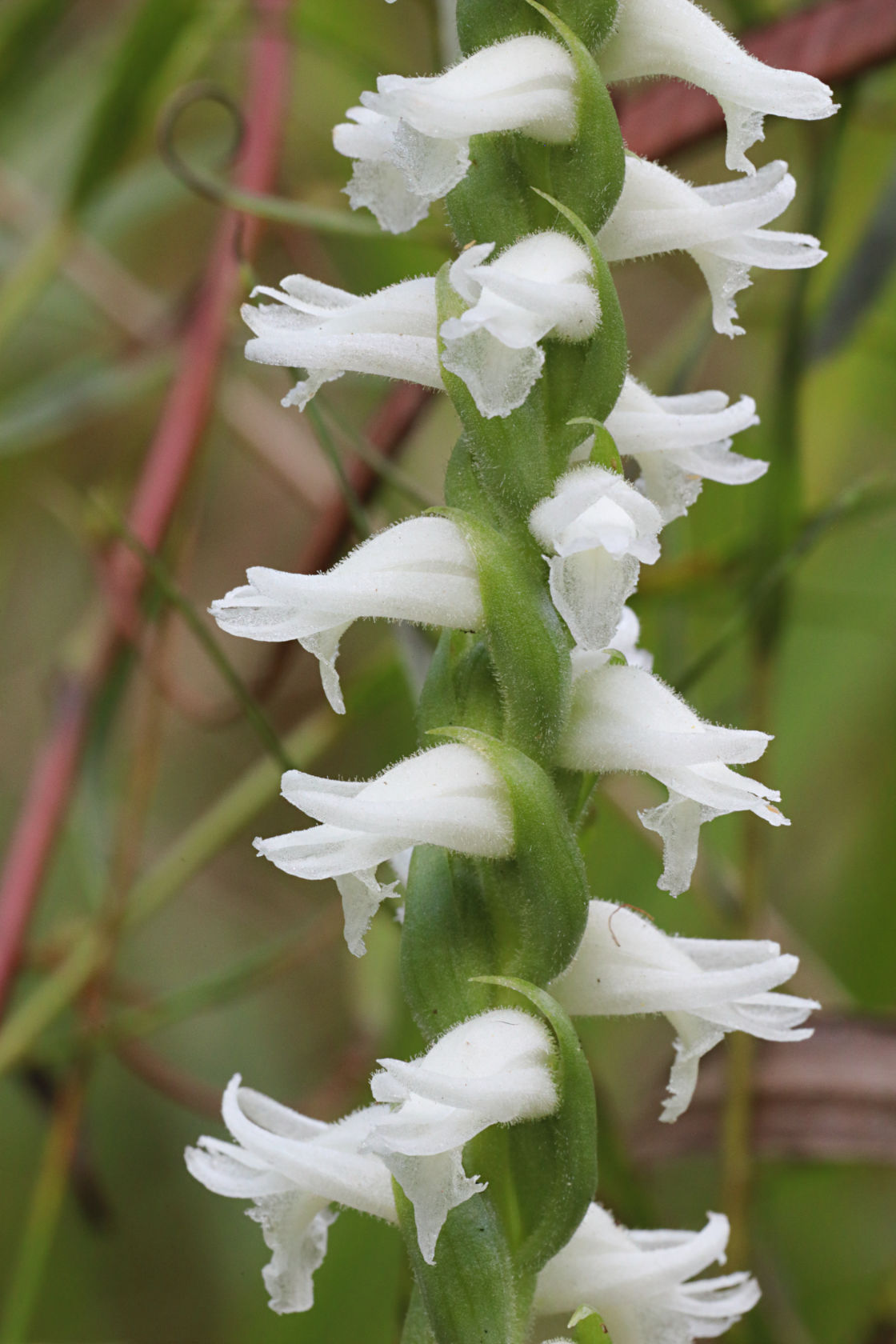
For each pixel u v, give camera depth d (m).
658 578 0.23
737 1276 0.19
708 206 0.18
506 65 0.18
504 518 0.18
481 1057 0.17
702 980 0.18
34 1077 0.25
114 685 0.25
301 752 0.25
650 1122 0.23
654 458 0.18
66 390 0.28
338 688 0.18
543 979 0.18
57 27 0.28
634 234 0.18
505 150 0.18
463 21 0.18
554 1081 0.18
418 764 0.18
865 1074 0.23
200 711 0.25
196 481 0.26
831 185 0.22
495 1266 0.18
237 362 0.28
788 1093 0.23
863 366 0.28
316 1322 0.23
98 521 0.26
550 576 0.18
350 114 0.18
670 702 0.18
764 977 0.18
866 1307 0.27
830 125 0.22
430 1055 0.18
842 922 0.29
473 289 0.17
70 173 0.26
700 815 0.18
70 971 0.24
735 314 0.18
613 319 0.18
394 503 0.29
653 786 0.24
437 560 0.18
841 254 0.25
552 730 0.18
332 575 0.18
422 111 0.17
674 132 0.23
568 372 0.18
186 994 0.24
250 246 0.26
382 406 0.26
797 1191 0.28
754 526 0.23
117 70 0.25
